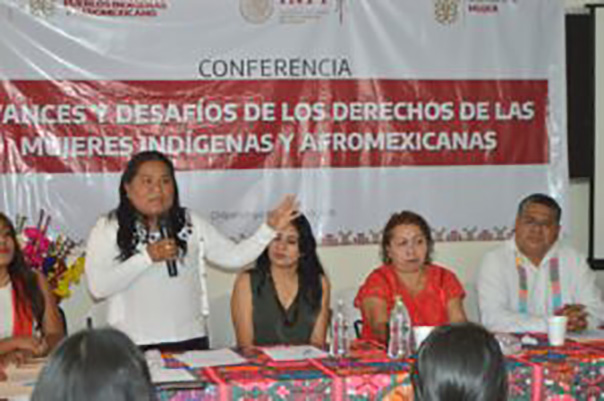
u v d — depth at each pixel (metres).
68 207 4.48
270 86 4.66
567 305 3.72
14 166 4.41
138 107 4.52
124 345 1.37
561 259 4.20
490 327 3.97
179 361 3.06
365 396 2.82
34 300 3.47
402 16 4.79
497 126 4.92
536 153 4.97
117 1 4.47
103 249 3.43
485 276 4.18
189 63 4.56
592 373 3.04
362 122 4.78
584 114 5.02
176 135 4.57
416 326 3.53
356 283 4.85
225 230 4.66
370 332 3.70
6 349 3.13
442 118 4.86
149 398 1.35
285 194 4.71
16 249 3.45
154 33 4.52
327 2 4.70
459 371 1.49
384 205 4.83
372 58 4.77
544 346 3.29
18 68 4.39
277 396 2.75
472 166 4.91
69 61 4.44
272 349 3.27
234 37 4.60
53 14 4.41
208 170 4.62
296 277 3.66
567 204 5.00
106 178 4.51
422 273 3.83
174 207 3.51
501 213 4.96
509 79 4.92
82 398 1.30
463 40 4.86
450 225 4.91
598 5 4.96
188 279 3.50
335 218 4.78
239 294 3.63
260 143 4.67
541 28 4.93
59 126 4.45
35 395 1.33
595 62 4.98
